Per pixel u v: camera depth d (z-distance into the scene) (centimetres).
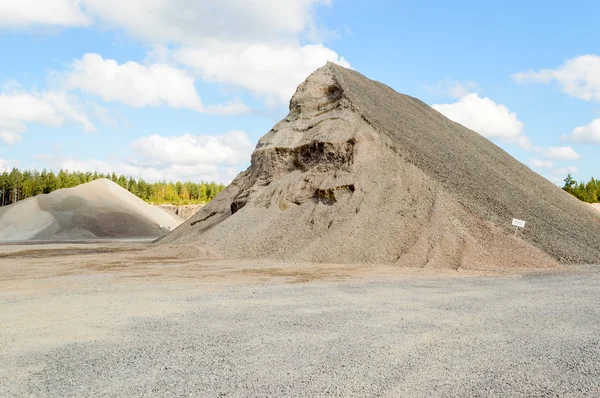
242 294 1127
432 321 834
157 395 494
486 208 2142
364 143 2445
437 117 3953
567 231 2322
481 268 1702
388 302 1021
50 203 5641
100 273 1631
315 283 1331
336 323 813
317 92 3039
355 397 486
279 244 2161
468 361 606
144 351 650
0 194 10062
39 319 852
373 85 3628
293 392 500
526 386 523
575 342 704
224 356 625
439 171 2358
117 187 6675
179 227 3553
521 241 1895
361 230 2020
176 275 1540
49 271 1720
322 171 2458
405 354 633
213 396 491
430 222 1959
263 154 2892
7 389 512
